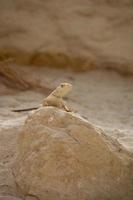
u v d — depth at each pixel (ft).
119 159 27.02
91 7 81.30
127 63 77.56
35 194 25.98
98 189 25.95
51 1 80.23
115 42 79.25
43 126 27.20
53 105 29.19
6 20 76.33
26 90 58.23
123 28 80.69
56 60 76.02
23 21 77.00
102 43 78.74
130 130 40.57
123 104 57.52
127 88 68.23
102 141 26.96
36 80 60.23
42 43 76.18
